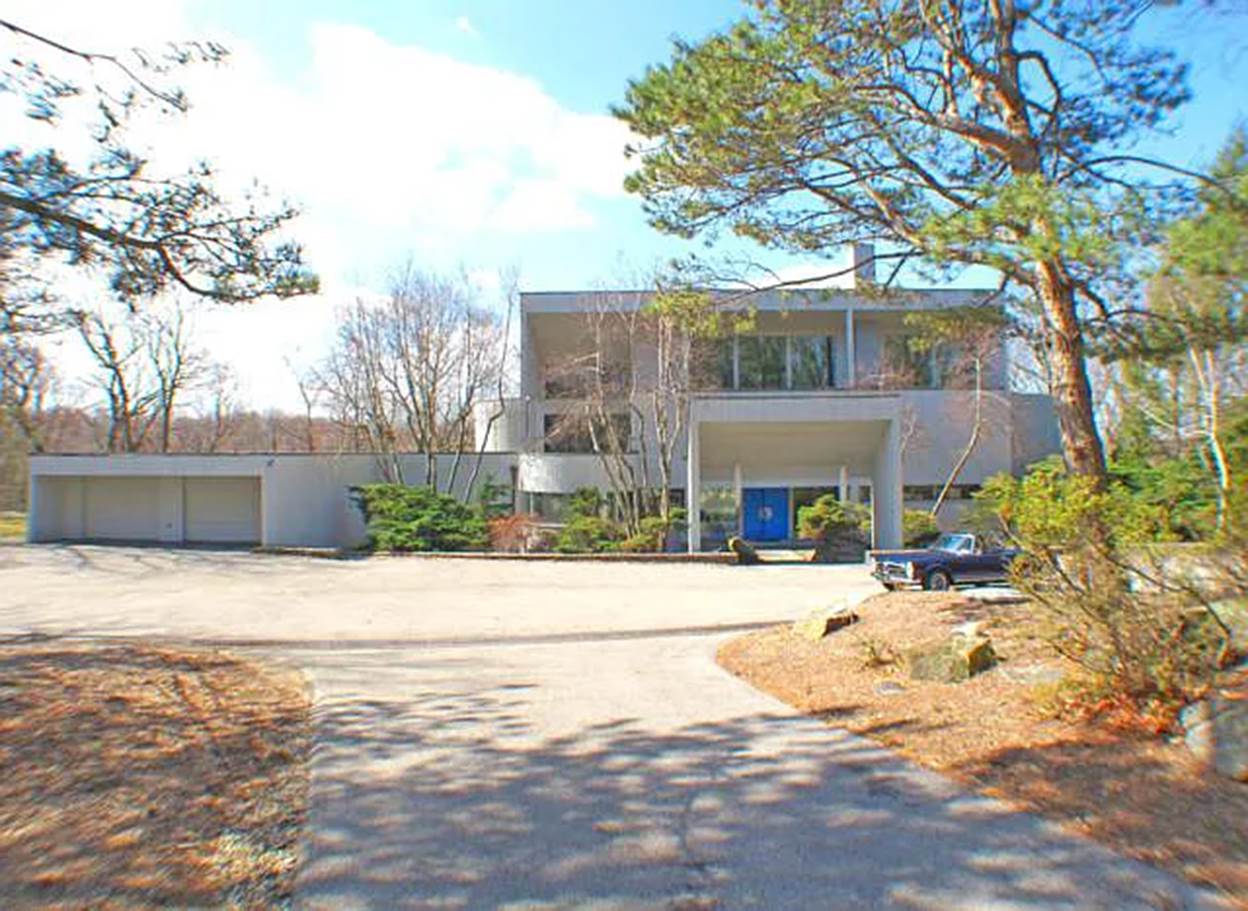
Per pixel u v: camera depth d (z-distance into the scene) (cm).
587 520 2614
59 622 1352
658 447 3059
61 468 2977
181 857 404
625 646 1103
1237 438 691
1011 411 3170
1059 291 870
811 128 862
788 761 554
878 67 884
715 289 1095
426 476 3378
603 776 532
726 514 3181
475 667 942
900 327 3300
